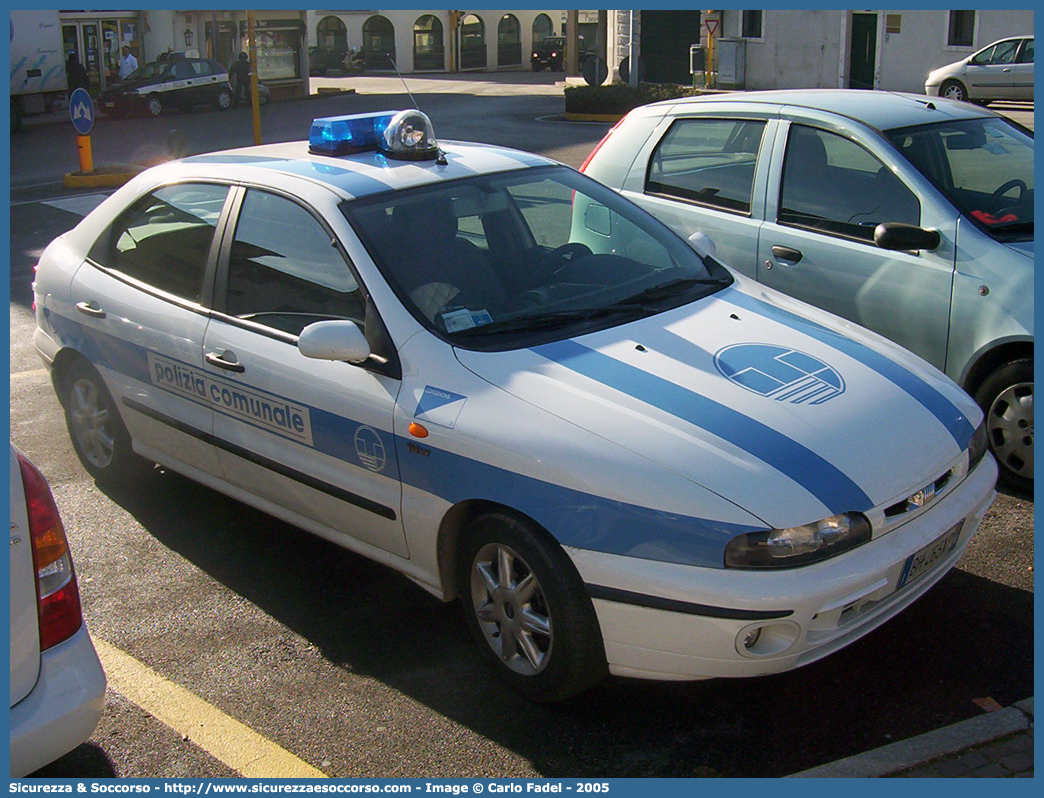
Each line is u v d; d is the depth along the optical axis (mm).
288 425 3986
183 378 4426
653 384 3387
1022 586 3998
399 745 3258
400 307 3703
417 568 3725
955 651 3615
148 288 4641
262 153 4723
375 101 29359
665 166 6102
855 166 5227
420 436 3482
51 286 5160
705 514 2980
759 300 4156
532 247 4148
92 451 5203
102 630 3939
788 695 3432
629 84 22375
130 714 3443
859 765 3041
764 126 5633
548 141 18250
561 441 3189
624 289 4055
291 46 30734
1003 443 4758
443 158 4426
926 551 3242
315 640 3844
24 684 2648
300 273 4016
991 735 3137
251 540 4641
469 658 3719
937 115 5379
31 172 16875
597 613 3127
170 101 26625
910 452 3309
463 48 49062
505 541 3336
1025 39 20438
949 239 4797
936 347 4863
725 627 2957
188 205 4586
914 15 24688
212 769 3174
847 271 5141
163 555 4512
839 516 3035
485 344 3605
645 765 3131
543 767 3139
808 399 3391
